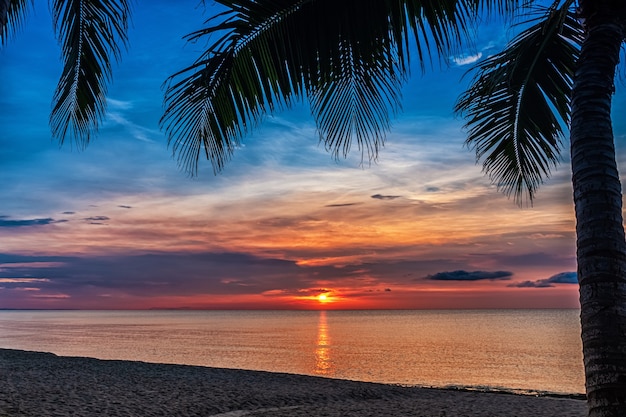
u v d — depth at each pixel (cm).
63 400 1088
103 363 1884
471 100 558
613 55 346
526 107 556
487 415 1106
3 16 301
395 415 1084
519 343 5781
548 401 1305
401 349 4853
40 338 6356
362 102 396
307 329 10025
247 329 9981
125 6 477
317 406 1170
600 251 309
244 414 1048
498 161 587
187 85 409
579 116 338
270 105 409
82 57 489
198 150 430
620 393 290
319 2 372
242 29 389
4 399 1050
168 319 19775
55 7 483
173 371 1697
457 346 5269
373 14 365
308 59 384
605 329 300
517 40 519
